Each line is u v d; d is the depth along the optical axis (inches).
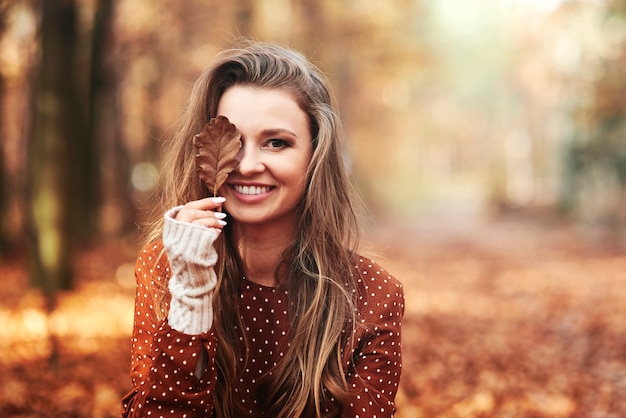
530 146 1723.7
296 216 71.8
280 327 71.8
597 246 784.9
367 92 1184.8
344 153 72.6
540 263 656.4
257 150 67.5
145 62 699.4
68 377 229.9
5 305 347.9
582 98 836.6
